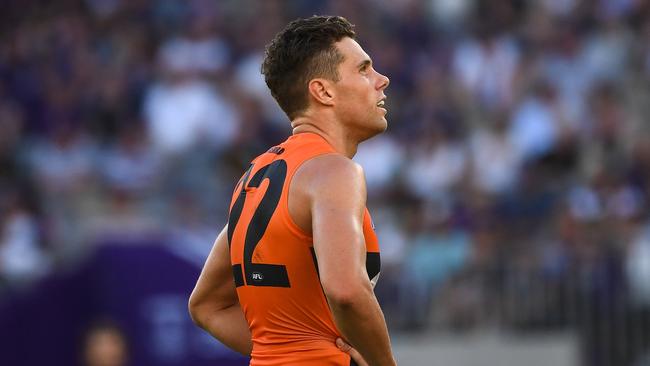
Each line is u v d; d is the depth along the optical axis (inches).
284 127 1897.1
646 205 1617.9
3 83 2130.9
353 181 451.8
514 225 1549.0
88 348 1182.9
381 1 2144.4
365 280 432.1
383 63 1989.4
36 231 1625.2
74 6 2283.5
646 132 1886.1
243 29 2138.3
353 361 462.3
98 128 1984.5
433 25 2116.1
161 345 1208.8
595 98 1844.2
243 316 523.8
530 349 1437.0
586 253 1453.0
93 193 1759.4
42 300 1235.2
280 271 461.4
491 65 1962.4
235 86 1966.0
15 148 1891.0
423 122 1846.7
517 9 2114.9
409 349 1462.8
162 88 1969.7
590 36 2042.3
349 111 484.4
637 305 1430.9
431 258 1524.4
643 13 2074.3
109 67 2105.1
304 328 462.6
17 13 2284.7
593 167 1723.7
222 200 1686.8
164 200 1665.8
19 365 1227.9
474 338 1455.5
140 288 1219.2
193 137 1886.1
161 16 2199.8
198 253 1234.6
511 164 1753.2
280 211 460.8
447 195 1678.2
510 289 1459.2
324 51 483.8
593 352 1428.4
